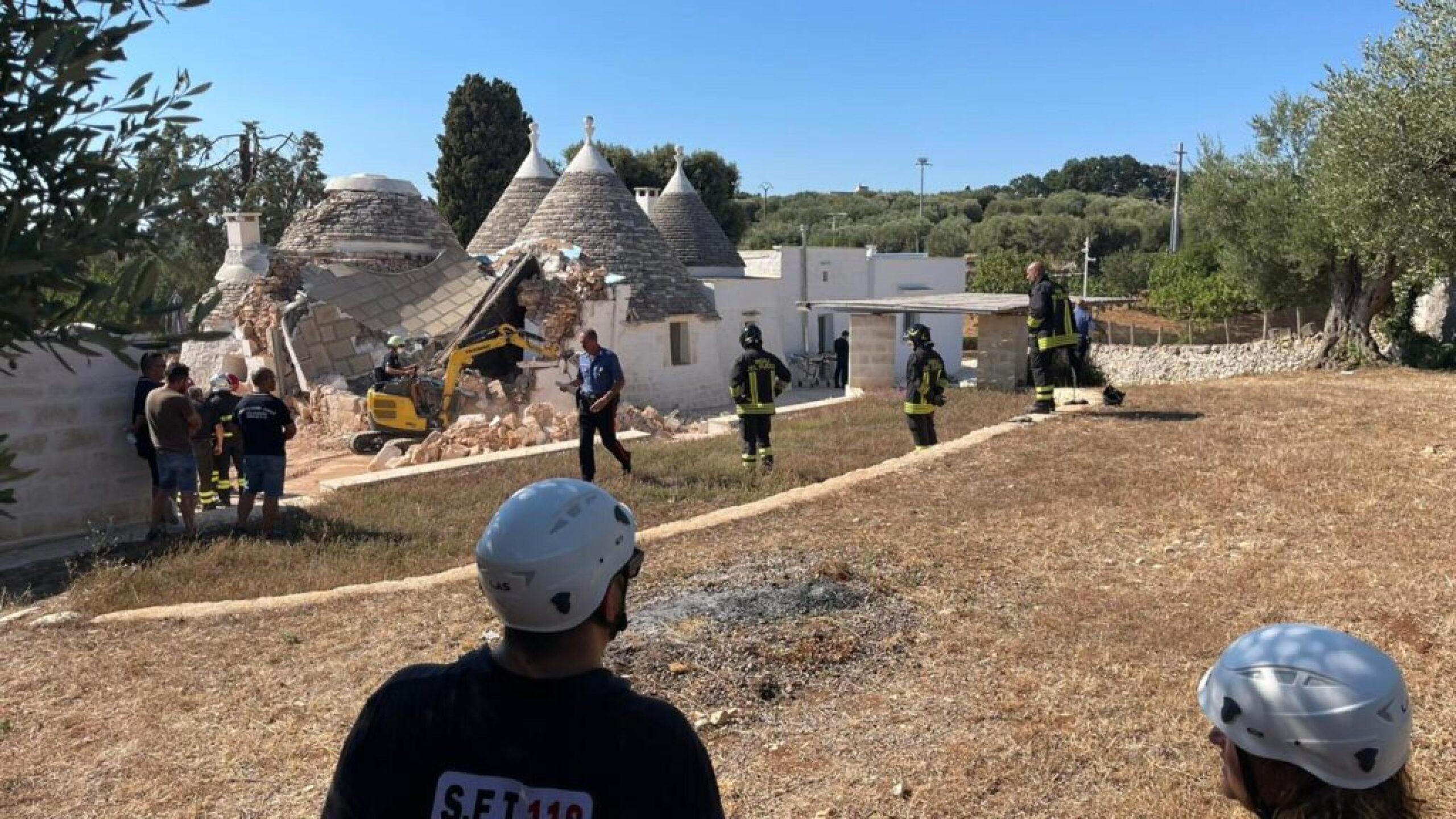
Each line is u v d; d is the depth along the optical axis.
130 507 11.77
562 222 29.58
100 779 4.96
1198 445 11.17
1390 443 10.73
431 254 29.73
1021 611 6.43
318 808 4.59
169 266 2.36
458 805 1.90
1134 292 55.31
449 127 52.41
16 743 5.41
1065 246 71.50
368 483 13.41
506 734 1.91
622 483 12.27
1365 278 20.72
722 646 5.93
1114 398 14.29
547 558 1.89
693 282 30.55
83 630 7.35
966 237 74.44
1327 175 18.38
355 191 29.31
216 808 4.64
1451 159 16.55
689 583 7.21
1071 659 5.62
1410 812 1.89
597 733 1.89
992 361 19.88
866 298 38.75
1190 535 7.88
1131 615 6.21
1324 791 1.83
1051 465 10.64
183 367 10.38
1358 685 1.79
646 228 30.48
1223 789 2.05
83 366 11.33
